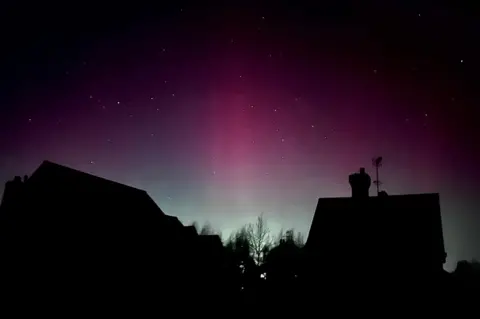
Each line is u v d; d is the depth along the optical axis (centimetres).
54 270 1241
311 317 1944
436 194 2258
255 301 2172
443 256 2070
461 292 1900
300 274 2109
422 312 1838
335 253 2103
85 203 1529
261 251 2930
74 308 1218
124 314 1370
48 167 1497
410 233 2091
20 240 1262
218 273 2319
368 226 2184
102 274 1366
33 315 1128
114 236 1532
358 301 1914
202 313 1897
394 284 1925
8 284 1152
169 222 2083
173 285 1745
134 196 1905
